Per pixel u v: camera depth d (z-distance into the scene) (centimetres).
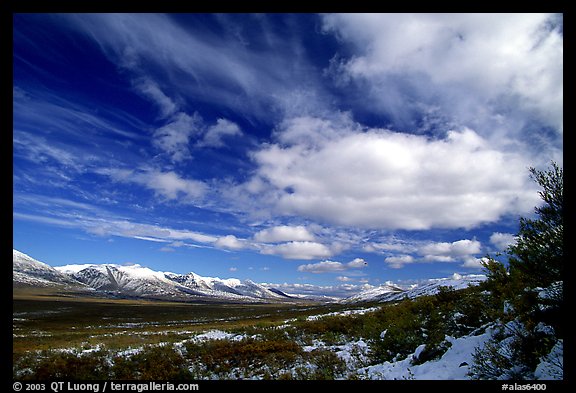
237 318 5903
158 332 2986
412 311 1684
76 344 2083
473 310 1166
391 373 1013
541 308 763
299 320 2525
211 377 1220
